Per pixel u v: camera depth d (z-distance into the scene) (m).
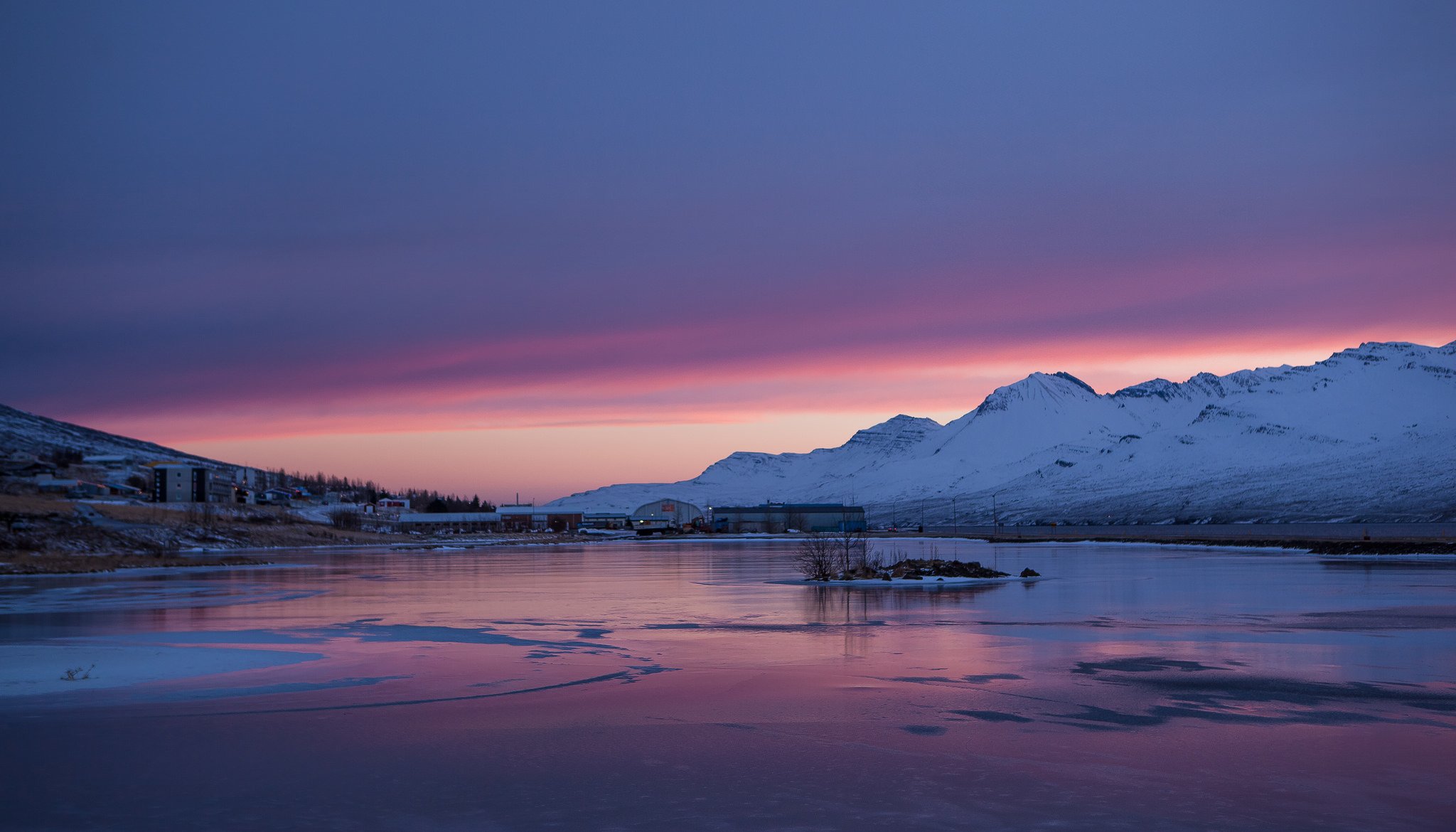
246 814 13.52
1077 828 12.93
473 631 33.53
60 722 19.05
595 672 24.70
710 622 36.66
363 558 102.00
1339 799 14.13
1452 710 20.11
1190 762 16.09
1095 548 131.38
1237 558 94.88
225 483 185.88
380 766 15.86
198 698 21.33
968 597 48.19
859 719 19.20
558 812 13.59
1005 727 18.55
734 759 16.28
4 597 49.62
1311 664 25.86
